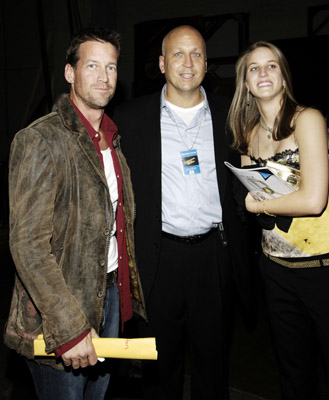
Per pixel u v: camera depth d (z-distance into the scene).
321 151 1.58
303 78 6.18
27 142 1.32
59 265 1.41
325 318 1.74
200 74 2.02
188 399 2.39
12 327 1.46
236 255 2.11
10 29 7.85
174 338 2.13
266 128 1.78
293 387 1.92
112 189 1.58
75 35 1.50
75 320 1.29
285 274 1.79
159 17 6.97
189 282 2.07
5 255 5.39
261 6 6.40
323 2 6.06
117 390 2.43
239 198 1.93
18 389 2.23
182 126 2.06
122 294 1.71
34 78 7.83
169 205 2.03
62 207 1.39
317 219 1.67
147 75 7.11
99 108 1.52
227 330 2.18
